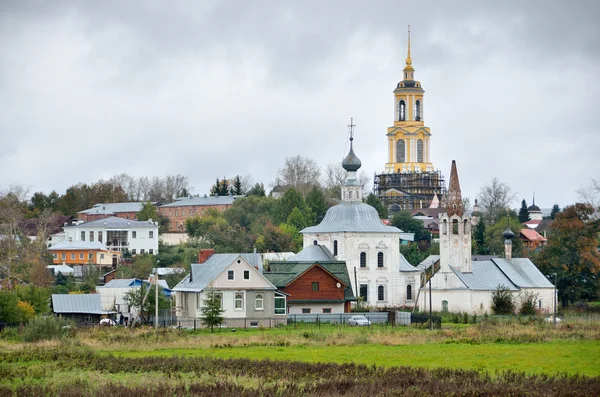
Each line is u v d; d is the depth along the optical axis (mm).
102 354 161375
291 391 119625
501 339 181125
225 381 127062
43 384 127438
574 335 187500
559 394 120375
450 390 122375
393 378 131375
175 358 151375
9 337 186125
